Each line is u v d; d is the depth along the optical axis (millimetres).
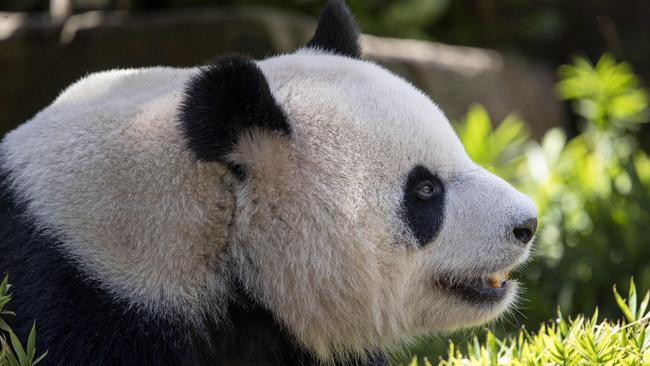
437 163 8969
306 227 8625
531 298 14438
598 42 29156
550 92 25953
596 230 15406
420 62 21531
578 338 8727
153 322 8148
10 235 8422
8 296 7637
